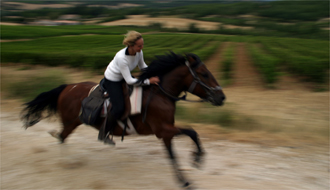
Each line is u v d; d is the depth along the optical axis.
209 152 5.01
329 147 5.25
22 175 4.21
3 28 46.06
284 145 5.35
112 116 3.85
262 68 11.95
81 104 4.17
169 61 3.75
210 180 4.00
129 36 3.50
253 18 99.25
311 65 11.02
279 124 6.31
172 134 3.63
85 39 30.98
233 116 6.75
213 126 6.39
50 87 9.23
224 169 4.36
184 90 3.86
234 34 62.84
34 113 4.73
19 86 9.20
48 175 4.21
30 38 36.50
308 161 4.67
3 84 9.88
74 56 14.95
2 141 5.66
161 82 3.79
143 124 3.86
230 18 101.25
